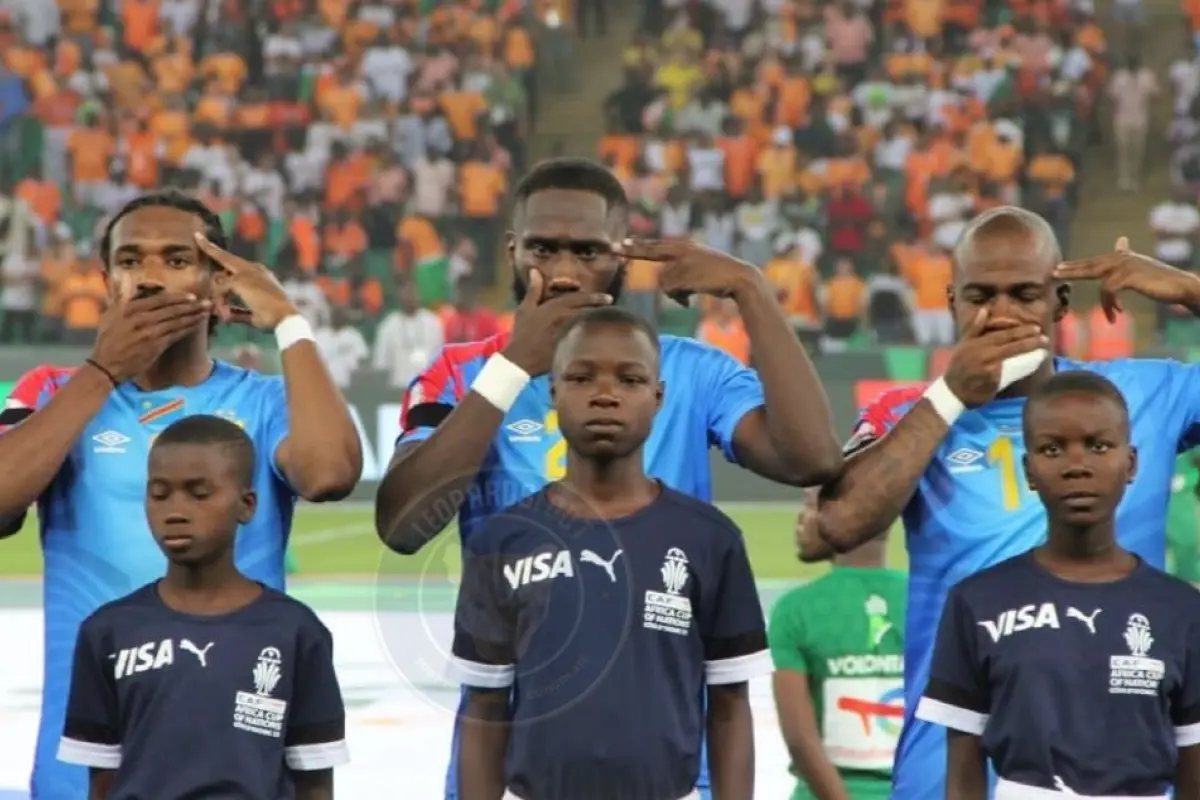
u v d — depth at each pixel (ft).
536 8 183.62
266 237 156.56
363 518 122.01
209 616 24.43
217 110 167.02
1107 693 23.75
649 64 174.29
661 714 23.68
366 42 175.11
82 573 26.43
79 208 162.71
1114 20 180.24
